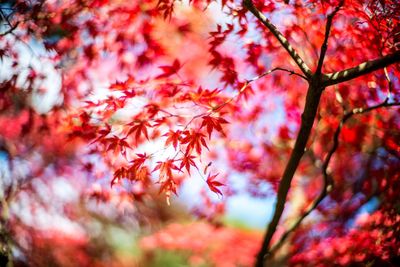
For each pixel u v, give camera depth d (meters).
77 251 5.70
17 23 4.09
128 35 4.28
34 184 5.32
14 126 4.87
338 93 4.27
